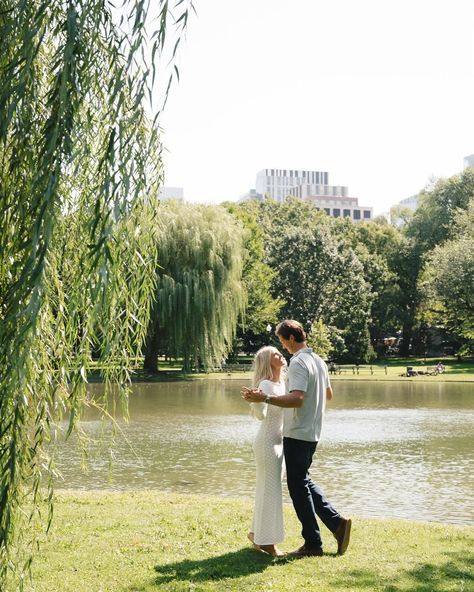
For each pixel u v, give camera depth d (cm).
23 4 314
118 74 312
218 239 3434
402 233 6638
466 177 5881
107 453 1351
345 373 4503
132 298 389
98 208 301
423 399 2720
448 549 566
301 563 516
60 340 364
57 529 625
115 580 478
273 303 4903
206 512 714
